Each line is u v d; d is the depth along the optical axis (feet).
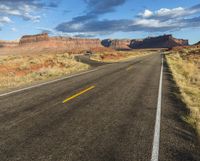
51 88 35.47
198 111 22.43
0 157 13.05
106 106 24.70
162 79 47.19
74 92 32.14
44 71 59.77
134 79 46.21
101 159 12.91
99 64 97.30
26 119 19.94
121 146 14.67
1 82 44.68
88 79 46.06
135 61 117.19
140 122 19.58
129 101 27.14
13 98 28.30
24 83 44.01
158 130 17.75
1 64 79.51
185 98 28.32
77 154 13.46
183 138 16.28
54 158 12.94
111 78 47.47
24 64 79.00
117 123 19.19
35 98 28.22
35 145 14.65
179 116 21.54
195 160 13.15
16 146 14.49
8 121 19.38
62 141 15.30
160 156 13.48
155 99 28.58
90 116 21.03
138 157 13.26
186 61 112.78
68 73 61.41
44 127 17.98
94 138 15.90
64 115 21.24
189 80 45.88
